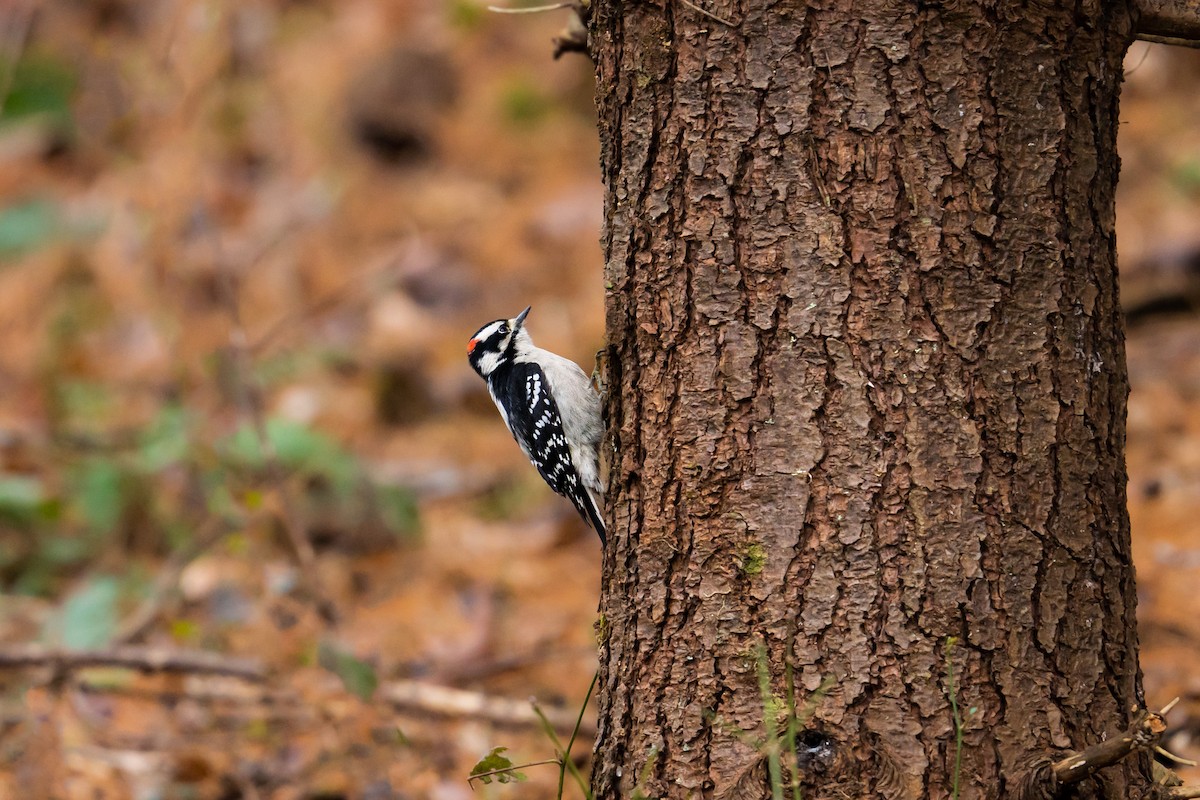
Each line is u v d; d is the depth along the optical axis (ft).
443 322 67.92
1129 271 60.13
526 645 41.78
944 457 19.39
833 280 19.60
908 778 19.38
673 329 20.59
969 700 19.35
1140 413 51.55
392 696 36.06
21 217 71.05
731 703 20.33
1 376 62.54
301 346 63.31
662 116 20.42
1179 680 33.40
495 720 35.63
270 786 32.65
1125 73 22.12
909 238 19.35
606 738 21.81
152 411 56.03
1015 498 19.43
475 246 72.79
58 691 36.40
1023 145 19.29
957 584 19.38
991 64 19.15
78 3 79.36
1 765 33.24
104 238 68.59
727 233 20.07
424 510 53.26
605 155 21.48
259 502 39.06
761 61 19.66
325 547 49.03
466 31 85.30
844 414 19.65
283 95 80.64
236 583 44.37
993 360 19.35
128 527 48.49
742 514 20.22
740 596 20.26
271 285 66.95
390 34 85.51
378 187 78.23
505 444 58.70
